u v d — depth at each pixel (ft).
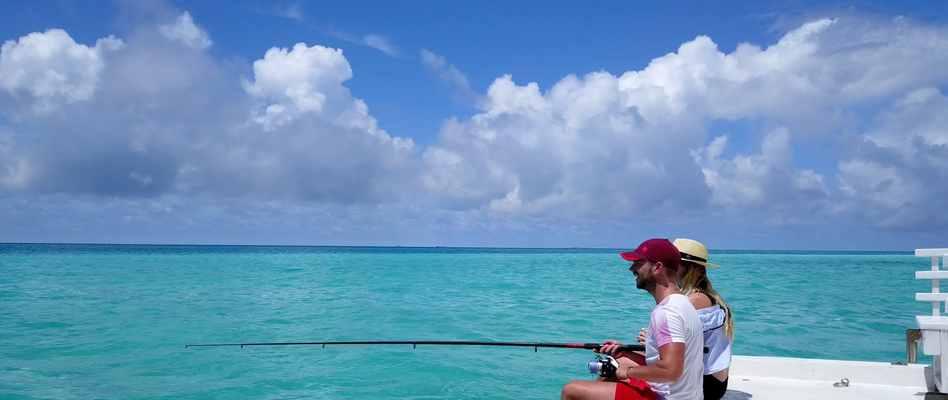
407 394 21.39
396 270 118.11
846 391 16.71
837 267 155.02
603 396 10.62
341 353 28.76
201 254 228.84
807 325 38.65
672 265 10.38
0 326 36.91
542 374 24.57
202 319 40.57
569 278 94.07
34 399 20.57
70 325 37.35
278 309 46.85
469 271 117.70
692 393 10.04
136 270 100.27
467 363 26.66
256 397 20.98
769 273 116.26
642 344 12.75
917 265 172.86
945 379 15.25
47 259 144.05
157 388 22.22
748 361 18.80
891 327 37.99
